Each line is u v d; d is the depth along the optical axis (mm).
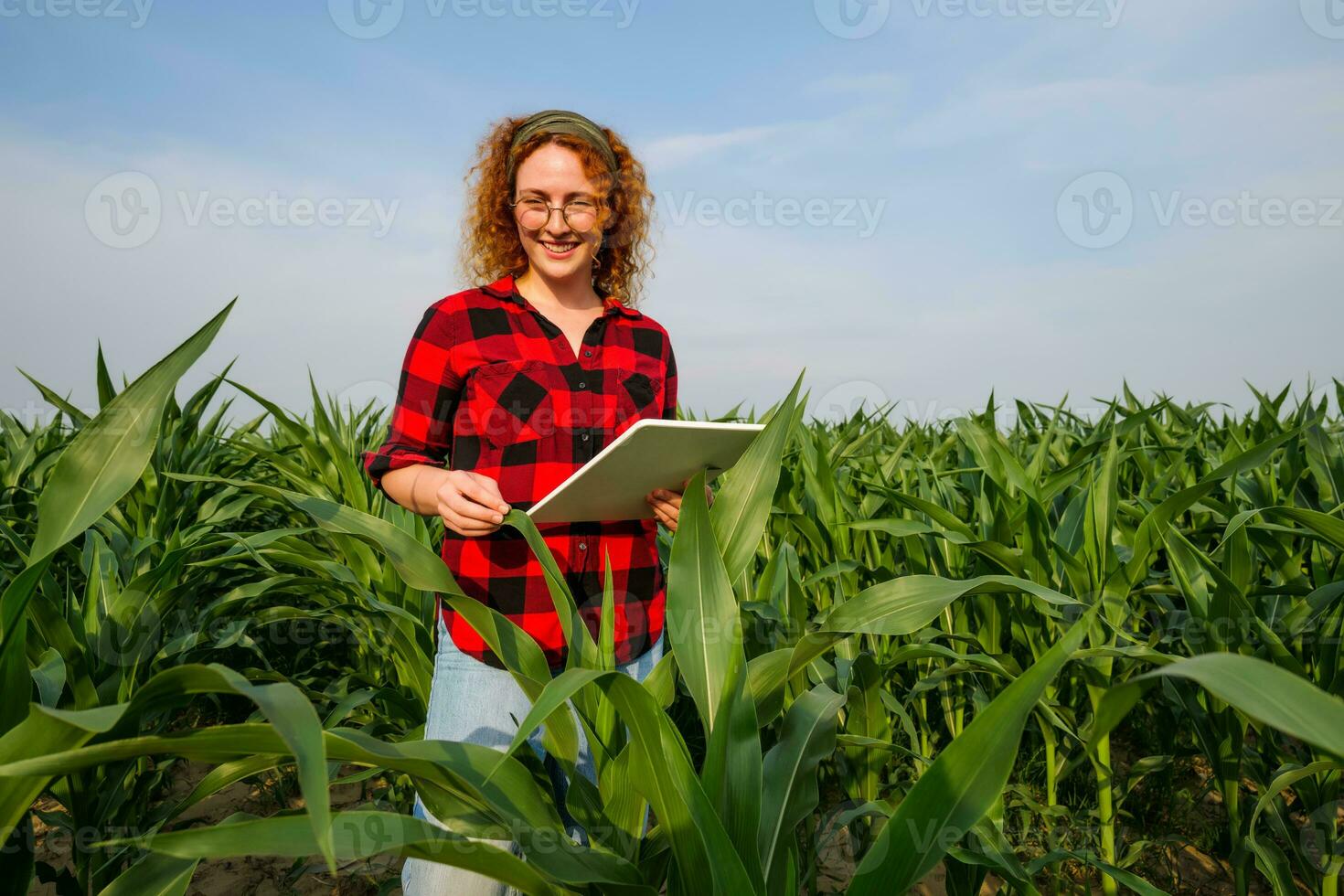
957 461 4160
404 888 1547
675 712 2795
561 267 1686
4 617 951
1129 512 2305
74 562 2709
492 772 873
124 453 1024
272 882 2365
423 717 2264
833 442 4254
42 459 3258
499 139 1880
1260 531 1943
